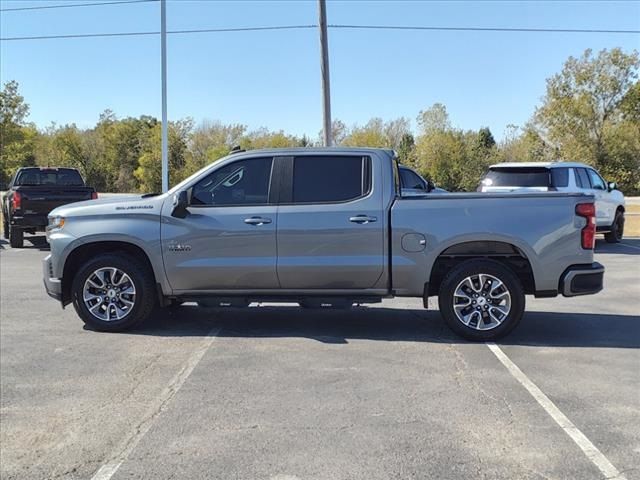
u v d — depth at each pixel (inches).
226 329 269.7
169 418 169.9
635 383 197.8
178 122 2346.2
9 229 618.2
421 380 200.2
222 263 253.1
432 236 245.1
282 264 250.5
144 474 138.6
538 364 218.1
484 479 135.3
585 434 158.6
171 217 255.3
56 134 2630.4
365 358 225.0
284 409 175.6
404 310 311.6
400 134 2503.7
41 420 169.8
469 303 248.1
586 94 1736.0
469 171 2043.6
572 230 243.8
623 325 278.4
